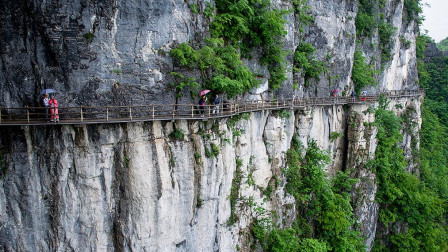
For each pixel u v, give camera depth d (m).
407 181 45.50
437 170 62.59
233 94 24.12
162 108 20.27
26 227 17.59
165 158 19.80
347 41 41.81
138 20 18.94
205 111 21.48
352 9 42.09
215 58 22.36
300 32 35.31
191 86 21.66
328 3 37.75
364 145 41.88
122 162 18.92
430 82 77.00
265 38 27.06
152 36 19.59
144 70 19.50
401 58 62.00
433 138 65.69
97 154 18.22
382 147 44.75
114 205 19.28
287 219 31.56
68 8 17.22
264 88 28.94
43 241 18.06
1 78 17.00
